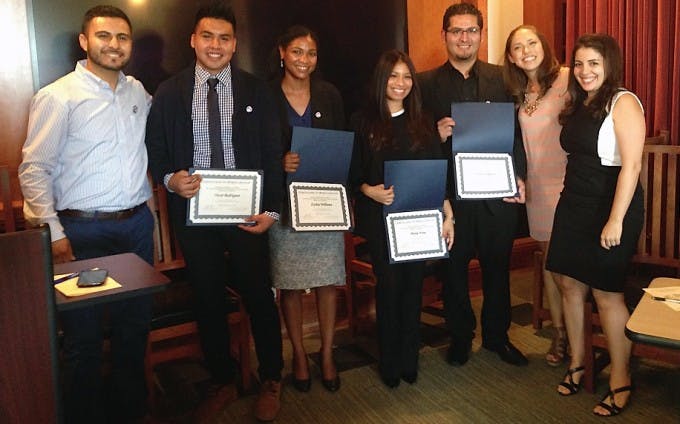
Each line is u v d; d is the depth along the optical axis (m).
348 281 3.18
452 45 2.61
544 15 3.93
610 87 2.22
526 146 2.68
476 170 2.57
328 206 2.44
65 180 2.15
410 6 3.52
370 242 2.55
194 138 2.32
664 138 3.15
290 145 2.52
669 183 2.67
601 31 3.60
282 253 2.52
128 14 2.78
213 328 2.50
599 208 2.29
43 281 1.22
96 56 2.10
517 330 3.21
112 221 2.20
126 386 2.35
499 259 2.73
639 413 2.36
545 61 2.60
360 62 3.35
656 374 2.66
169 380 2.82
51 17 2.65
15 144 2.70
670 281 1.75
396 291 2.58
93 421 2.25
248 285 2.45
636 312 1.53
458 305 2.78
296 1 3.13
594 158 2.29
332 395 2.62
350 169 2.57
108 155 2.16
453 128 2.54
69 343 2.16
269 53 3.10
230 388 2.62
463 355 2.83
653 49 3.39
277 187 2.37
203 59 2.28
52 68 2.68
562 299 2.58
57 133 2.07
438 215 2.53
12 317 1.20
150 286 1.59
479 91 2.67
